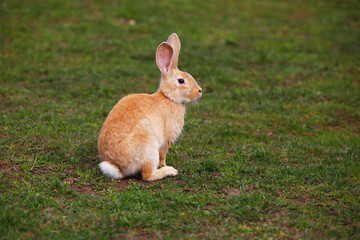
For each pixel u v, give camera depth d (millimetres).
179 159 14484
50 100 19641
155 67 26094
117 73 24391
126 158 12094
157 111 12953
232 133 17422
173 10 39375
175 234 9734
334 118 20281
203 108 20453
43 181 11852
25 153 13578
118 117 12375
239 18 39250
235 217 10688
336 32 36438
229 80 24500
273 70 27031
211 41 32312
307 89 23828
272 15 40906
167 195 11461
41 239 9125
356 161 15117
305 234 10078
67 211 10344
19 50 26938
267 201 11383
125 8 38406
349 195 12258
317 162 14906
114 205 10766
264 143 16875
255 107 21125
